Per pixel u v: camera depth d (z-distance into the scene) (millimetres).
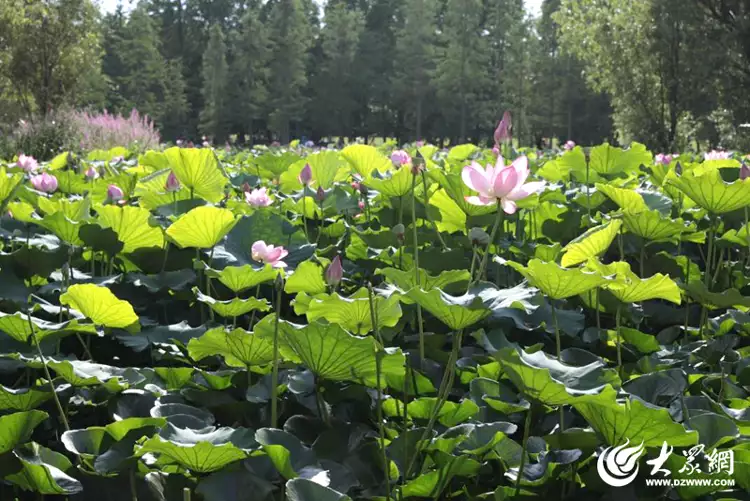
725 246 3818
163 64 67438
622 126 35875
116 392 2268
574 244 2570
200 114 67062
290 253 3322
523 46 60219
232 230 3438
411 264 3406
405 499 2000
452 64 61188
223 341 2188
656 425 1716
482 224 3625
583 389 1853
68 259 3109
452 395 2498
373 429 2301
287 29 65562
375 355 1957
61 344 2922
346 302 2127
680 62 32531
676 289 2305
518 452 2072
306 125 71250
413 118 69688
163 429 1843
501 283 3824
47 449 1961
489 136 68000
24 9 30641
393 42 75312
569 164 5199
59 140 15055
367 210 4516
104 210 3275
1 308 2812
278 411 2256
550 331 2832
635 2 33844
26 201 4426
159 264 3490
